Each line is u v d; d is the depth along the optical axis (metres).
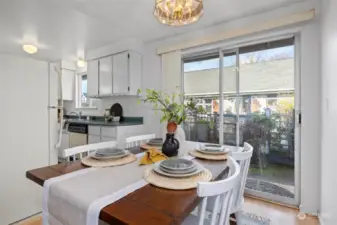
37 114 2.06
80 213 0.80
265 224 1.95
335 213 1.49
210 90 2.99
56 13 2.47
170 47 3.15
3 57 1.81
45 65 2.13
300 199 2.23
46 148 2.13
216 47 2.83
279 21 2.25
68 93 4.92
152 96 1.78
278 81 2.48
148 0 2.17
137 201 0.81
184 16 1.87
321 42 2.01
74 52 4.13
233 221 1.82
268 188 2.56
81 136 3.89
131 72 3.46
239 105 2.76
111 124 3.39
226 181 0.86
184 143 1.88
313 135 2.12
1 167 1.80
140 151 1.73
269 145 2.57
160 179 1.02
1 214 1.79
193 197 0.84
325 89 1.84
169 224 0.66
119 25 2.82
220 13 2.46
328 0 1.71
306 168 2.17
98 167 1.23
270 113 2.55
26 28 2.94
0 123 1.79
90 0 2.18
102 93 3.90
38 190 2.03
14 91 1.88
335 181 1.49
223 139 2.88
